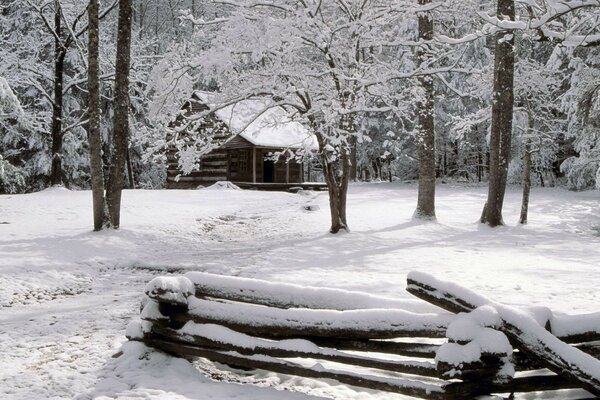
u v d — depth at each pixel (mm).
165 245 15148
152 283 5555
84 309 8734
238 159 37938
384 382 4914
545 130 27141
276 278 10391
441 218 21500
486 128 41406
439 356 4492
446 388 4629
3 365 6035
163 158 17891
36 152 36312
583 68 23406
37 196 24875
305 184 35531
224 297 5629
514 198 29531
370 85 16891
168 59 16594
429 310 5105
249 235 18125
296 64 16438
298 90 16000
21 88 35469
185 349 5684
